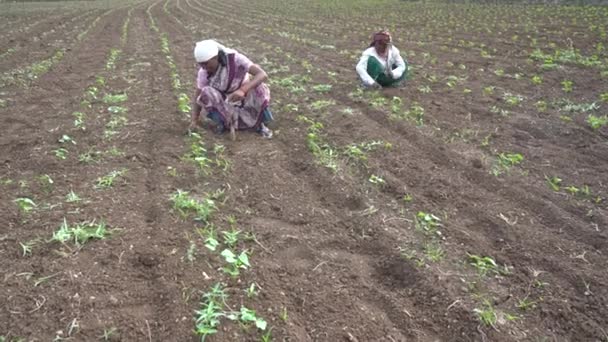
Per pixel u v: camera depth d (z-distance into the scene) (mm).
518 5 23938
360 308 3221
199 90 5910
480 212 4371
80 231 3793
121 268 3512
